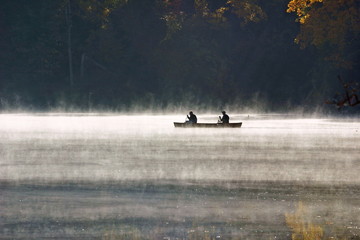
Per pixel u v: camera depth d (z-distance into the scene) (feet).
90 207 241.55
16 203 248.73
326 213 229.04
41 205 244.63
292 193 270.87
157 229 207.51
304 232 202.69
